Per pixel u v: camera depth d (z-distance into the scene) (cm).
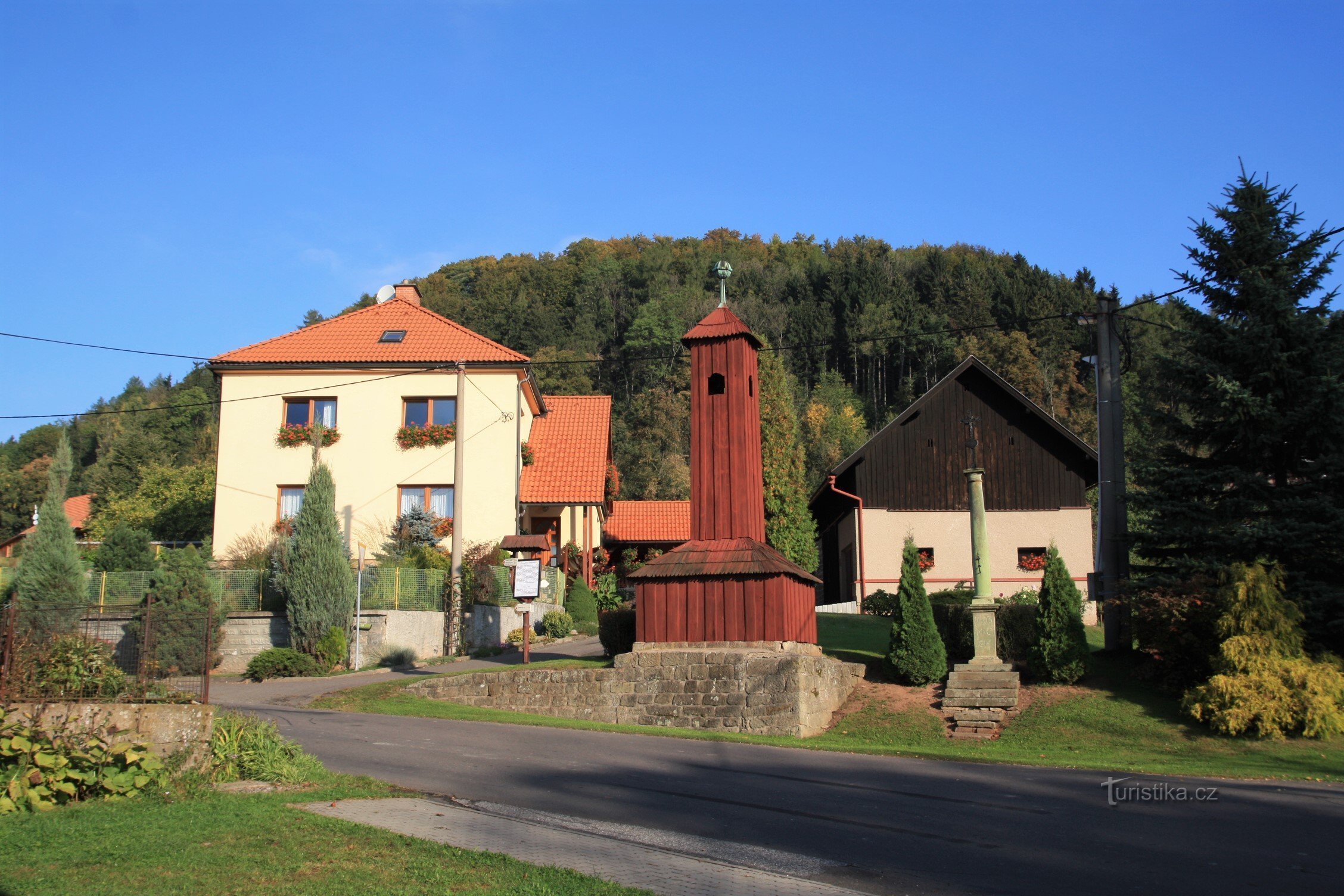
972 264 9519
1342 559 1738
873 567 3094
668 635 1780
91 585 2420
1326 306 1861
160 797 899
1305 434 1800
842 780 1133
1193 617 1684
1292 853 794
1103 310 2016
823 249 13412
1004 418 3166
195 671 1070
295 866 692
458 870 692
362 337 3306
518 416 3150
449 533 3055
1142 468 1884
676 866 736
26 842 740
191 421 8506
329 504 2342
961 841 831
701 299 9150
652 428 7094
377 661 2331
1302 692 1496
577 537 3444
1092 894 679
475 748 1287
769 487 3189
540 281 10469
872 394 8256
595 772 1135
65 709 941
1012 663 1919
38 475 6831
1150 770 1262
